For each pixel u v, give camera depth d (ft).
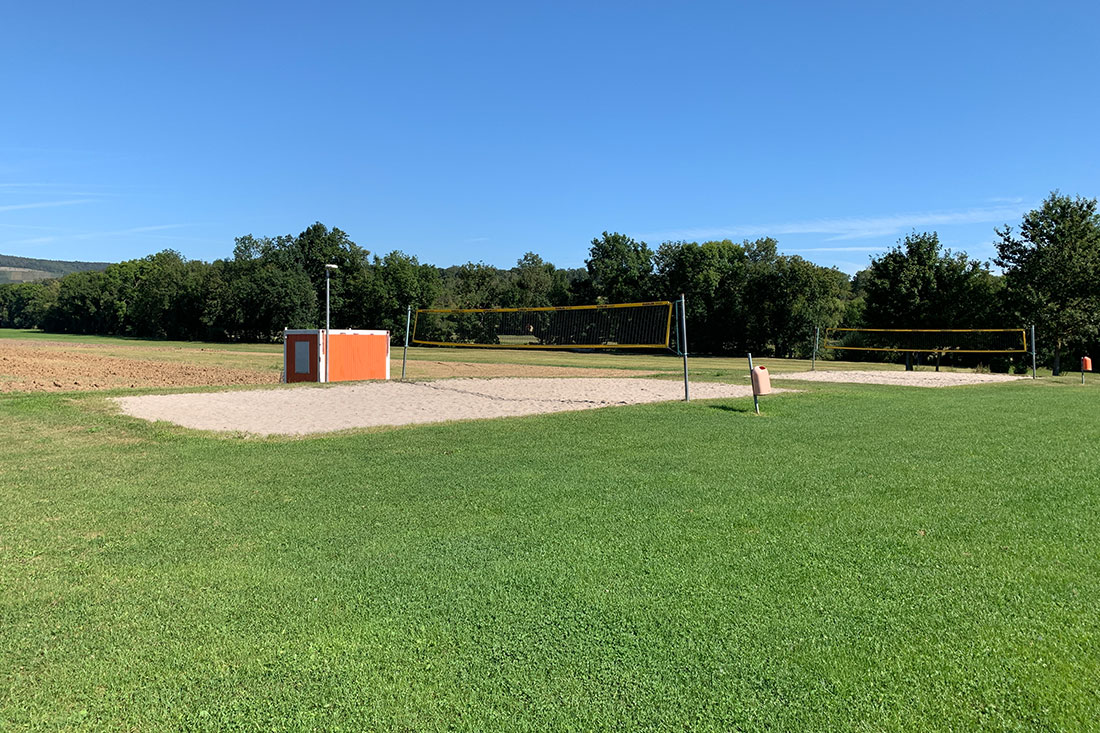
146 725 8.04
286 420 34.50
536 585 12.05
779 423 31.71
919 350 96.17
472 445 26.27
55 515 16.67
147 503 17.81
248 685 8.86
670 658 9.46
